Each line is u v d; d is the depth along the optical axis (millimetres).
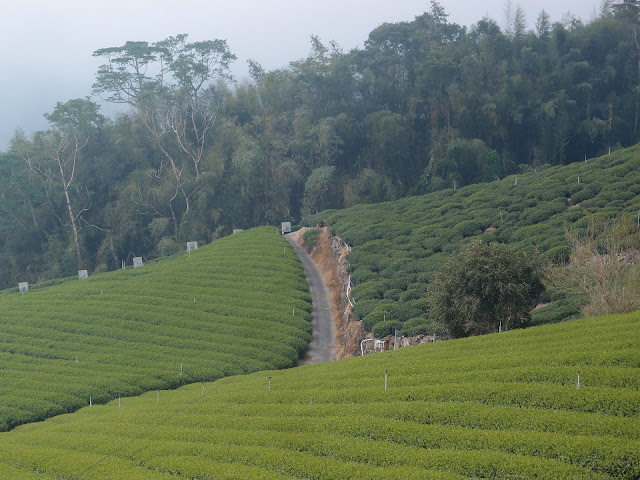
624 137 115750
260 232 105125
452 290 50438
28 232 125062
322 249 95125
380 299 67750
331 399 40688
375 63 129625
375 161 122000
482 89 120625
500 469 28250
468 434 31719
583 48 120625
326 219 100312
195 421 41156
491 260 49156
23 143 123688
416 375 40844
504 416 32594
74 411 53406
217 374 58719
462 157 109312
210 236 121250
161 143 131500
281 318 70812
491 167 109188
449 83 119312
